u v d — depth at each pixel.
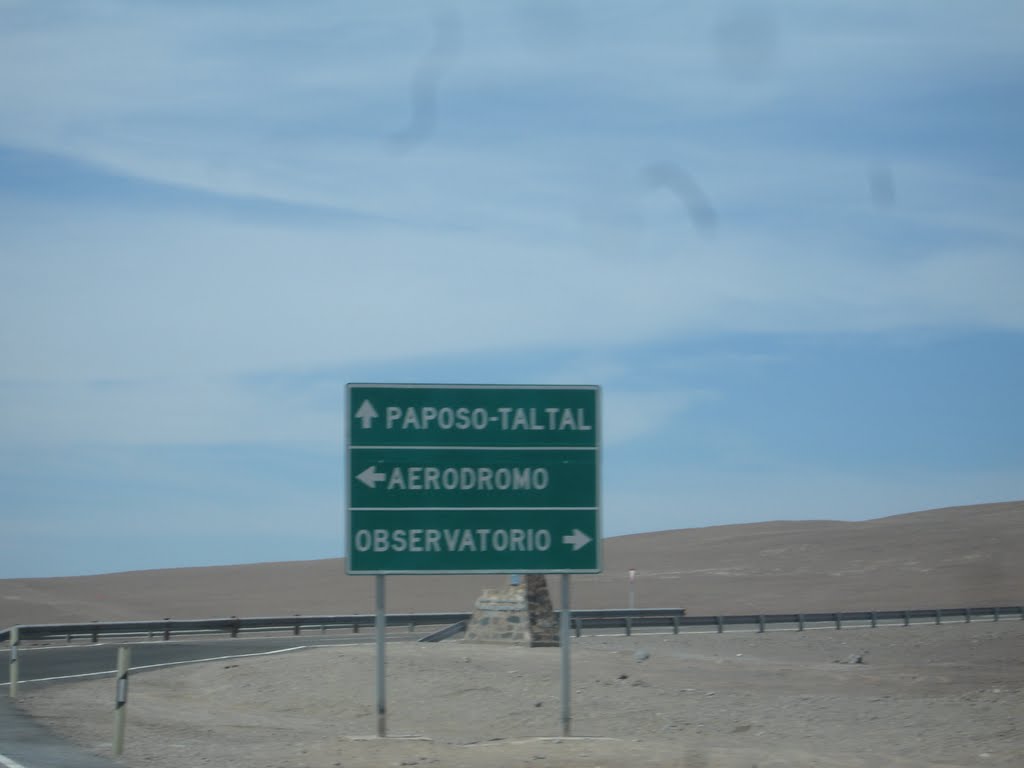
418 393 17.05
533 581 39.44
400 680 28.03
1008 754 16.17
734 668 33.75
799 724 21.17
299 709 25.52
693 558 121.88
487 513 16.98
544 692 26.34
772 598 91.38
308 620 50.19
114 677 30.53
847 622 56.28
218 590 109.12
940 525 127.81
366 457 16.92
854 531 130.12
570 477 17.14
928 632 50.84
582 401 17.25
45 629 42.38
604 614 55.75
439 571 16.86
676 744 17.11
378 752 15.80
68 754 16.05
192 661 35.00
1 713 21.28
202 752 16.62
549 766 14.74
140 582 119.12
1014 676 32.56
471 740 20.02
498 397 17.14
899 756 16.28
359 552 16.81
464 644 38.62
